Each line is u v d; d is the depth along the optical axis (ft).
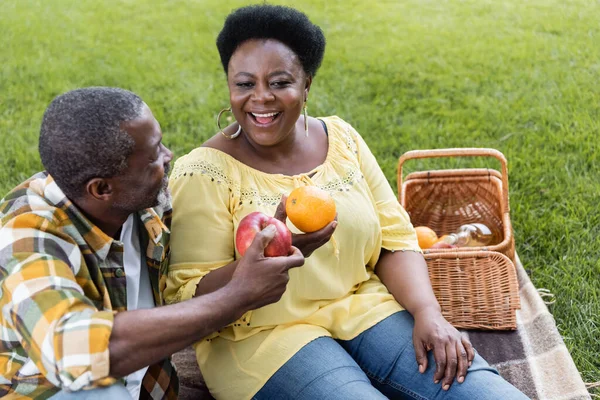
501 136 17.13
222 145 8.55
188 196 8.12
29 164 16.49
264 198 8.30
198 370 9.85
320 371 7.69
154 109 18.72
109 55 21.93
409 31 23.25
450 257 10.72
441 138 17.08
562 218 13.82
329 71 20.63
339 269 8.46
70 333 5.94
